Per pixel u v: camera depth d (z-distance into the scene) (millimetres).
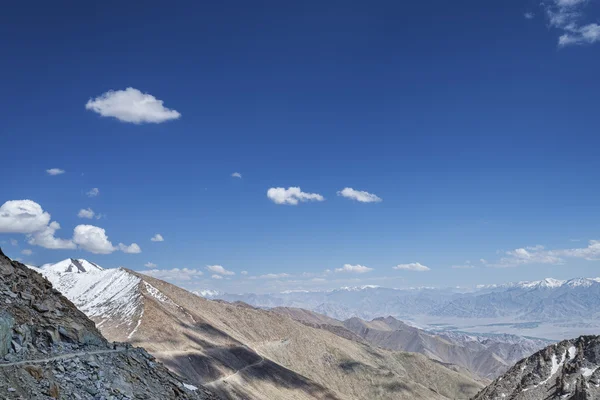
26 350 33469
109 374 36781
